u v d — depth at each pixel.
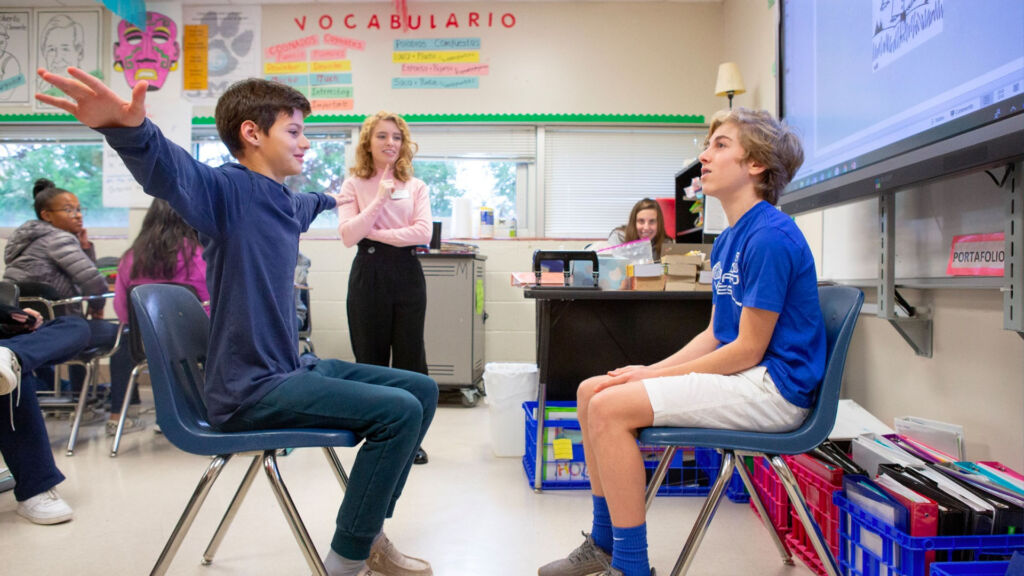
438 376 3.87
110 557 1.68
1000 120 1.37
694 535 1.29
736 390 1.29
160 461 2.59
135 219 4.61
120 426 2.71
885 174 1.81
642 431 1.29
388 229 2.57
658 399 1.28
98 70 4.57
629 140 4.61
